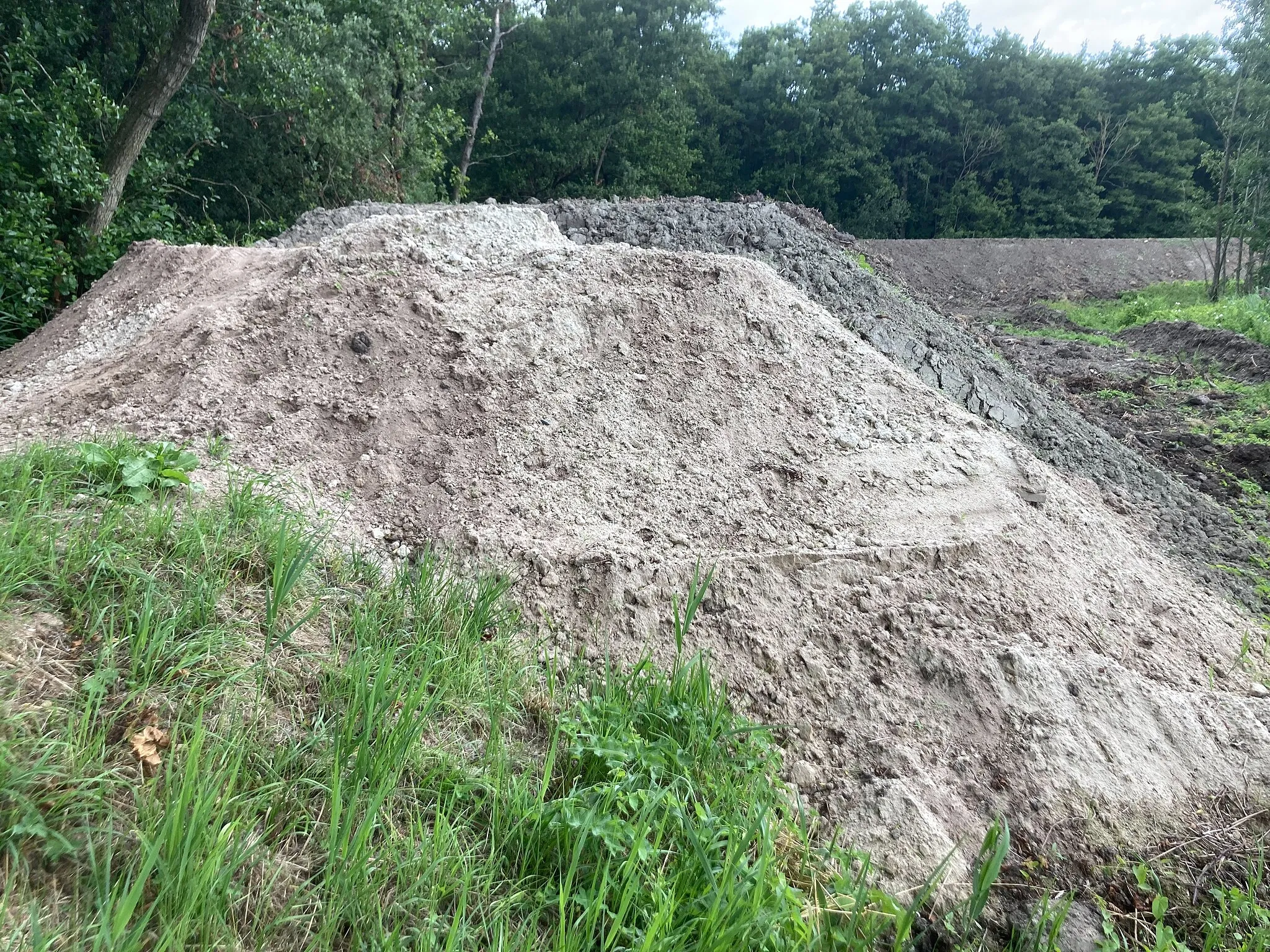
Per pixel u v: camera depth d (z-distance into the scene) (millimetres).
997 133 39875
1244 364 12070
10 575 2471
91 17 11914
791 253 8703
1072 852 3113
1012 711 3594
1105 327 17297
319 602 3066
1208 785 3539
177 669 2410
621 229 9062
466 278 5492
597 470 4367
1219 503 7402
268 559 3102
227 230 14977
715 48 38156
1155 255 28391
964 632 3863
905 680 3635
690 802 2762
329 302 4941
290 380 4523
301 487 3875
